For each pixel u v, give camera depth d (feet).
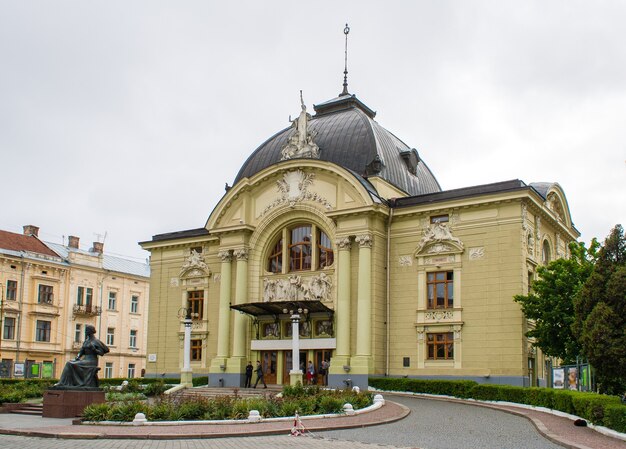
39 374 239.71
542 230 160.56
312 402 105.19
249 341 174.19
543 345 134.00
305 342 163.32
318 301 156.04
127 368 276.00
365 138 175.63
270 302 159.33
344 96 200.44
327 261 166.71
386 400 128.06
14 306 235.61
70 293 254.88
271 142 193.67
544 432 83.61
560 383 121.70
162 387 150.00
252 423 93.86
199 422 94.02
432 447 74.08
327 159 176.04
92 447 74.13
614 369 92.63
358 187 159.12
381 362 156.46
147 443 77.71
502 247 146.82
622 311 93.81
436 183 197.36
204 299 189.57
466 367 146.92
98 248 275.80
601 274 99.50
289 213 172.04
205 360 186.19
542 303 133.18
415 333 154.71
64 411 110.93
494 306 145.69
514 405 122.31
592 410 87.97
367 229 157.69
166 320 196.24
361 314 155.12
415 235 158.40
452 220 153.99
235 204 180.45
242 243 176.86
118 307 274.57
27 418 110.83
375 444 76.18
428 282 155.84
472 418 102.27
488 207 149.89
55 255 254.68
